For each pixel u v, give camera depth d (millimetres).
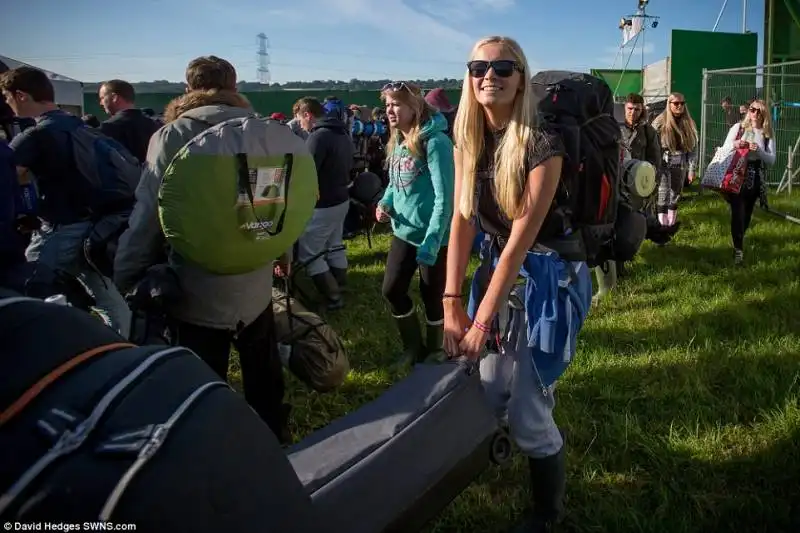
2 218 2744
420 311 5555
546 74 2318
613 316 5148
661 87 17406
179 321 2590
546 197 2023
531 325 2195
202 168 2252
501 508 2783
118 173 3611
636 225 2438
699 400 3643
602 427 3434
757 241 7578
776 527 2588
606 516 2682
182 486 1040
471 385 1979
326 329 3396
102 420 1035
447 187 3758
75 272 3732
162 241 2525
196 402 1129
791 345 4305
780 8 13992
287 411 3186
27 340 1090
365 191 6895
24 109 4113
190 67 2654
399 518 1644
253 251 2463
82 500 971
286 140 2494
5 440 988
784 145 12406
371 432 1771
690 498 2807
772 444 3152
